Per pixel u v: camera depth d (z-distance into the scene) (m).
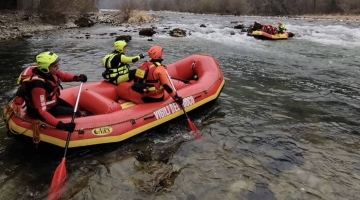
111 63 5.00
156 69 4.55
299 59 9.84
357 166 3.88
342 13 37.88
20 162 3.87
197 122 5.07
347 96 6.45
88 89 4.85
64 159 3.56
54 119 3.66
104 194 3.34
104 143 4.03
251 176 3.66
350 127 5.00
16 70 8.23
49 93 3.83
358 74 8.08
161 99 4.77
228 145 4.38
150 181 3.55
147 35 15.37
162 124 4.64
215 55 10.32
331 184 3.52
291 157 4.08
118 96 5.05
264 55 10.43
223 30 17.91
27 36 14.26
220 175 3.68
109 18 25.64
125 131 4.21
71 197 3.29
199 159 4.02
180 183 3.52
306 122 5.16
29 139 3.88
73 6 22.53
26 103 3.76
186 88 5.24
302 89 6.86
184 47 11.80
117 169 3.77
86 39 13.87
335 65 9.05
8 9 18.84
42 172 3.70
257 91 6.68
